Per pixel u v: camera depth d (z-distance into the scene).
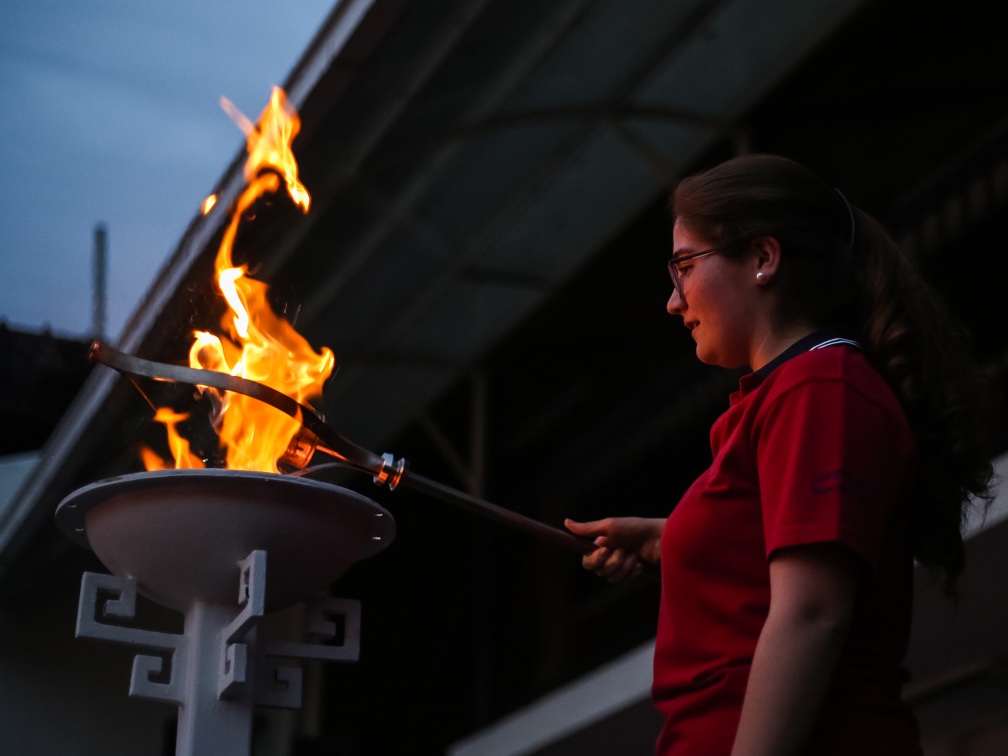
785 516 1.35
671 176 7.64
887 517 1.38
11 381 10.12
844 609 1.31
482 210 7.57
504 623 10.31
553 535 1.96
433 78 5.54
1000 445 5.12
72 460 6.73
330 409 9.48
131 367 1.68
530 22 5.61
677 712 1.45
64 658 8.25
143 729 8.29
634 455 9.72
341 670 10.25
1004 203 8.09
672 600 1.50
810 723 1.27
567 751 8.23
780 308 1.58
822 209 1.62
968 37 7.80
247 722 1.72
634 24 6.31
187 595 1.73
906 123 8.31
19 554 7.62
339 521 1.73
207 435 2.53
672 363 10.19
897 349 1.53
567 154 7.38
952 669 7.15
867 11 7.23
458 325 9.02
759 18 6.84
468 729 10.52
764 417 1.45
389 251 7.39
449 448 9.80
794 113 7.84
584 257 8.61
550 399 10.41
